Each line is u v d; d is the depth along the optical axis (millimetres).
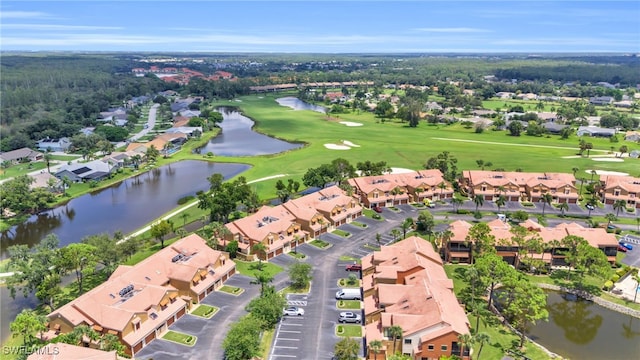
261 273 113812
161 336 88938
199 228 144500
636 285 111312
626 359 85812
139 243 123438
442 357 77938
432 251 114375
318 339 88812
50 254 103812
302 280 106562
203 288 101938
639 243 134125
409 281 100062
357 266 116438
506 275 97562
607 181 171875
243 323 83688
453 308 89188
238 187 150125
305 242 133000
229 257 120062
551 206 165500
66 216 161750
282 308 94375
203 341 87625
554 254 119250
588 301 107125
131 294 93062
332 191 155875
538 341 91312
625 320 99875
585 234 121625
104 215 161500
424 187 167875
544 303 89750
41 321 84562
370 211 157625
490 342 88062
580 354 87125
